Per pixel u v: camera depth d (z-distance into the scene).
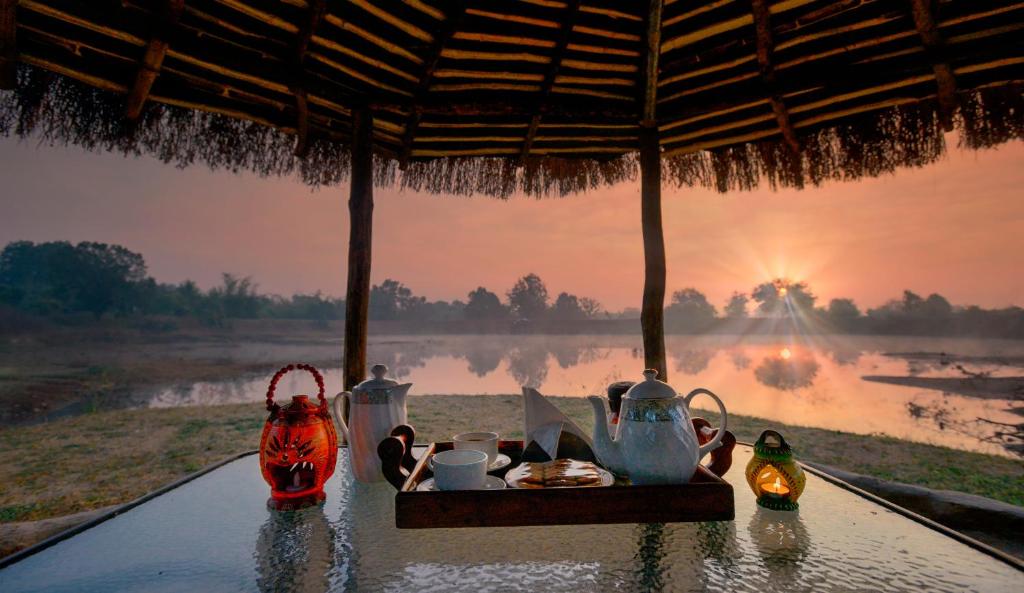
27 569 1.08
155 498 1.54
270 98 3.09
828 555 1.12
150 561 1.12
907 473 4.72
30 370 25.92
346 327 3.09
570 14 2.84
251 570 1.07
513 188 3.97
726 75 3.23
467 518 1.18
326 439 1.48
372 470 1.59
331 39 2.84
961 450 5.71
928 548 1.15
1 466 5.42
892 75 2.88
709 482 1.28
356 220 3.14
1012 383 16.31
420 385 17.08
